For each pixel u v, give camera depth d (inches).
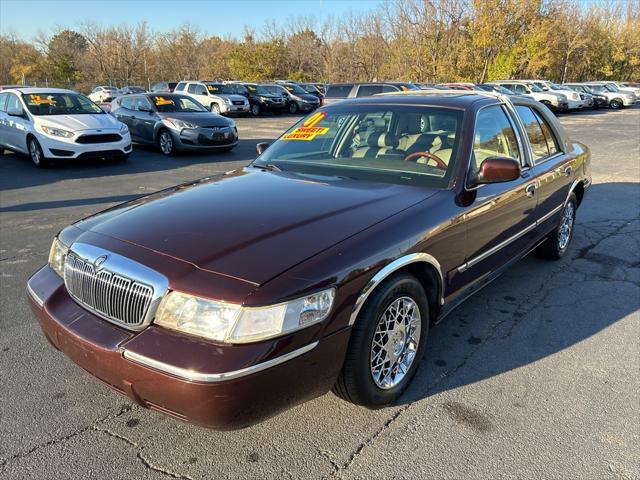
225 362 79.5
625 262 203.2
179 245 93.7
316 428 104.3
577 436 102.0
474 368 127.1
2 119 455.5
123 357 85.3
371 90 718.5
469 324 150.5
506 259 151.0
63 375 122.1
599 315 156.6
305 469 93.3
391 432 103.3
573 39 1913.1
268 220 102.5
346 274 91.2
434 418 107.7
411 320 112.4
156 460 95.2
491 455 96.7
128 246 95.7
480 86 865.5
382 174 131.4
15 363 126.6
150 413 108.7
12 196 317.4
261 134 726.5
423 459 95.7
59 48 2180.1
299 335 84.8
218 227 99.8
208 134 493.0
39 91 450.0
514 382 121.1
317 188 122.5
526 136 166.1
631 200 310.7
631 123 873.5
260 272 85.5
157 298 86.0
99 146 421.4
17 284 177.0
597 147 560.7
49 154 408.2
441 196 119.2
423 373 124.7
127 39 2175.2
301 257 89.8
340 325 91.4
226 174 144.6
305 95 1208.8
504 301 166.4
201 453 97.1
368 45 1846.7
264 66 1955.0
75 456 96.0
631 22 2277.3
